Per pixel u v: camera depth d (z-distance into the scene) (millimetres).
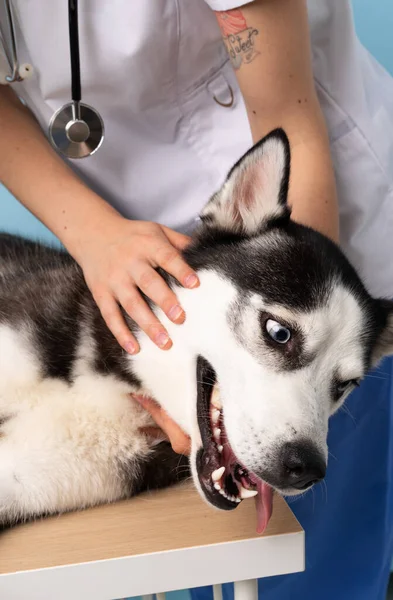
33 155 730
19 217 1163
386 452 988
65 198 690
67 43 713
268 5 652
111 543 540
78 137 689
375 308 692
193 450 611
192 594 1025
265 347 612
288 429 571
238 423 585
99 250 647
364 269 860
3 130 750
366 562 1023
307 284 627
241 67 692
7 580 502
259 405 584
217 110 798
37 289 710
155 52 737
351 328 639
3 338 653
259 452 570
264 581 999
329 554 1016
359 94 811
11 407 639
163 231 681
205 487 591
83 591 515
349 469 990
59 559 519
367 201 826
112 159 788
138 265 620
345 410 940
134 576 522
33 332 661
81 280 710
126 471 641
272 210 673
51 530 570
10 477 590
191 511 595
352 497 1001
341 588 1025
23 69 719
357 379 680
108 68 729
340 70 797
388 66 1169
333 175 730
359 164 817
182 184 813
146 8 714
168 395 643
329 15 775
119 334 628
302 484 564
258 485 582
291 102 703
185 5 725
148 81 753
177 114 793
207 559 534
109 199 824
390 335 729
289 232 664
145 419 656
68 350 657
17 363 639
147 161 800
